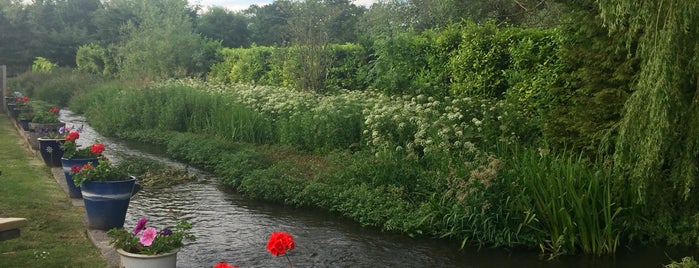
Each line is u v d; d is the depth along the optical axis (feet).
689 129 20.40
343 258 20.98
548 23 52.34
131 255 15.17
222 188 33.24
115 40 133.49
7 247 19.22
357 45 54.65
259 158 35.09
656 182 21.65
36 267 17.37
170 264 15.57
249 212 27.68
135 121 57.67
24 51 138.82
